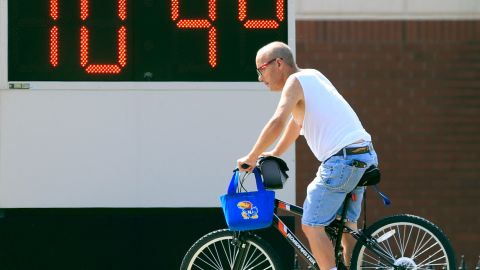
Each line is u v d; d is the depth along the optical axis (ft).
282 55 66.49
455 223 112.06
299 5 111.96
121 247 77.92
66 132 77.51
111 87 77.05
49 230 77.97
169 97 77.10
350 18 111.96
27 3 76.84
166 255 77.82
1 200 77.71
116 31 76.84
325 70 111.96
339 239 66.13
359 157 64.18
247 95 77.05
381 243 72.49
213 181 77.51
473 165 112.16
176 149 77.41
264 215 66.49
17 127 77.41
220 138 77.30
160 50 76.95
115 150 77.56
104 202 77.71
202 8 76.79
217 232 68.33
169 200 77.56
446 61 112.06
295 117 66.18
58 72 77.15
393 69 112.16
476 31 111.96
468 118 112.16
